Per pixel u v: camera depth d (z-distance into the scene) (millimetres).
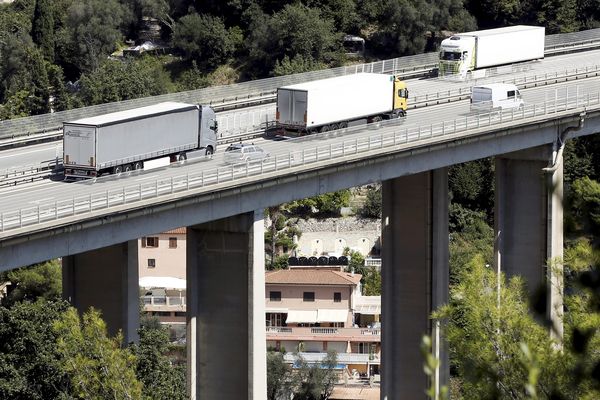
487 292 162250
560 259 149875
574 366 115438
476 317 156125
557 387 127812
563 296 140625
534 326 152125
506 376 137250
